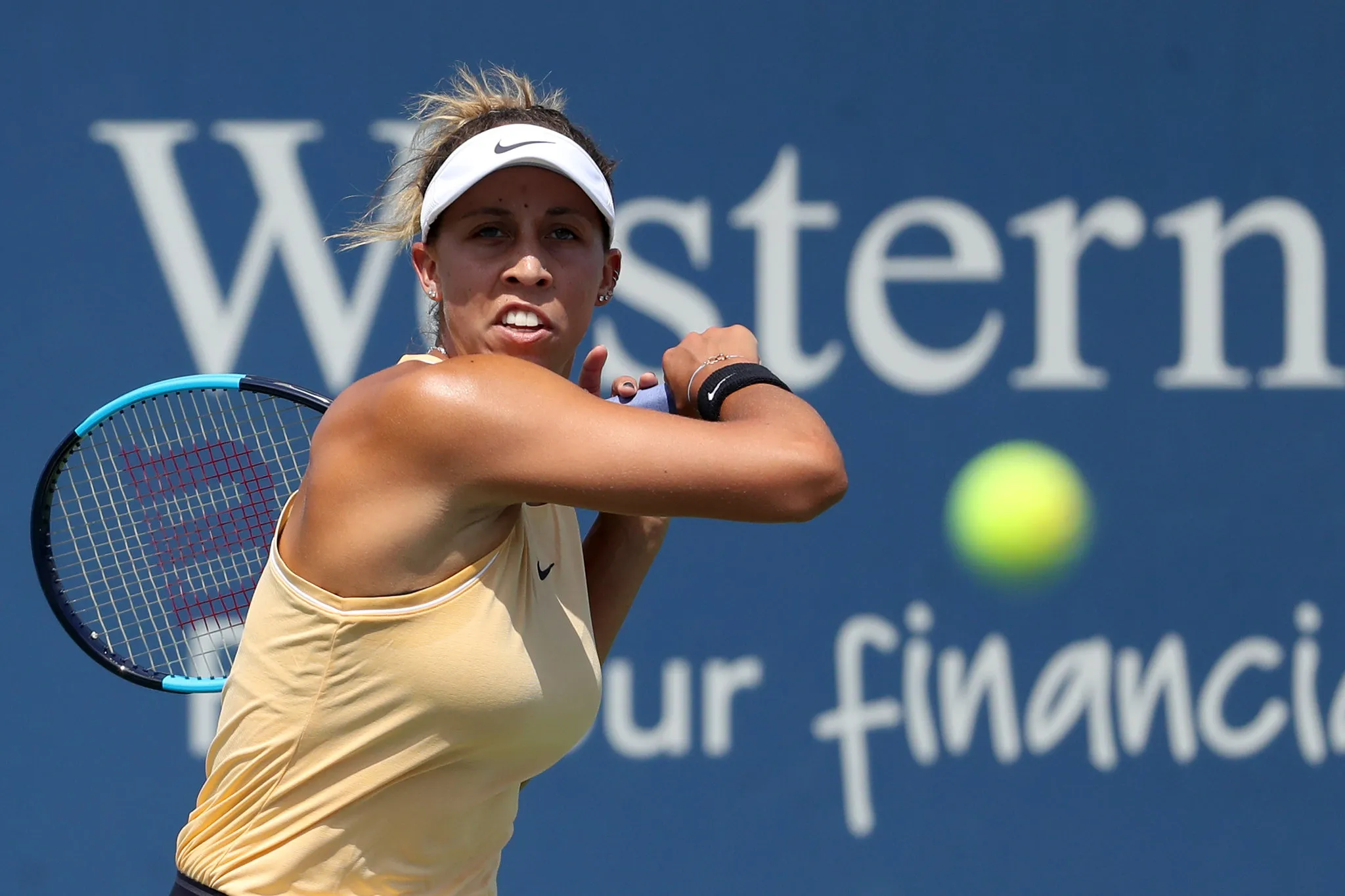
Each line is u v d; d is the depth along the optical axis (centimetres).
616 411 609
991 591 1855
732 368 687
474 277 683
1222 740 1880
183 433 1695
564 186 675
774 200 1833
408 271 1766
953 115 1861
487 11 1794
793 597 1828
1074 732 1858
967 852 1836
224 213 1748
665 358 726
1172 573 1881
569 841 1788
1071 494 1869
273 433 1669
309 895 673
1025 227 1870
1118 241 1886
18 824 1708
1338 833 1888
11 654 1706
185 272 1741
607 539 846
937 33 1859
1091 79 1881
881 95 1850
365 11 1773
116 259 1736
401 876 683
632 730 1802
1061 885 1847
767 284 1830
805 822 1817
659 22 1820
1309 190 1911
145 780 1728
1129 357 1884
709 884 1802
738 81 1831
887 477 1845
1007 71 1870
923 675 1839
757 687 1819
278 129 1756
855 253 1847
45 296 1725
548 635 673
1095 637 1867
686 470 597
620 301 1808
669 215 1819
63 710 1717
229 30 1753
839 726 1825
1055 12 1878
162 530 1080
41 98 1730
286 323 1748
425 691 637
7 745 1708
